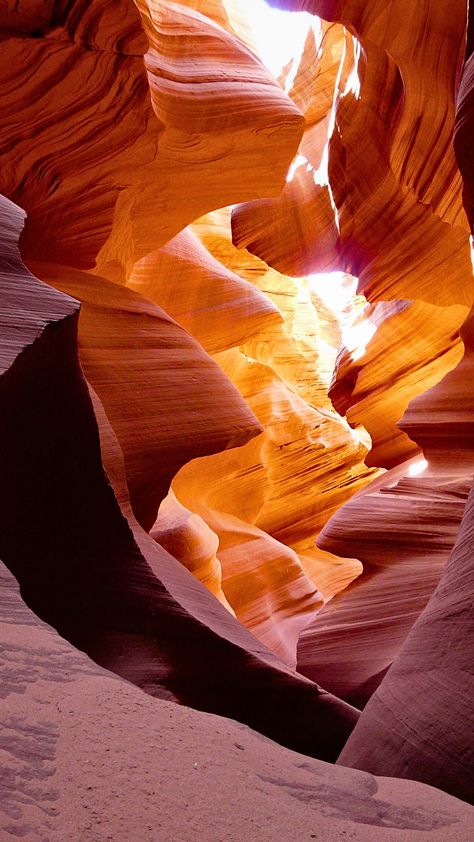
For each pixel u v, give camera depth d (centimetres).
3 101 617
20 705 161
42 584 360
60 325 322
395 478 1019
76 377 378
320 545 924
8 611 201
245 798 154
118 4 553
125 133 686
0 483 333
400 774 290
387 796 183
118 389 661
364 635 840
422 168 878
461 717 284
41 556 366
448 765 272
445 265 980
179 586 479
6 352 280
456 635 327
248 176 868
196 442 685
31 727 154
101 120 662
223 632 449
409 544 857
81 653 196
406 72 805
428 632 351
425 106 829
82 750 151
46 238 762
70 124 655
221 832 138
